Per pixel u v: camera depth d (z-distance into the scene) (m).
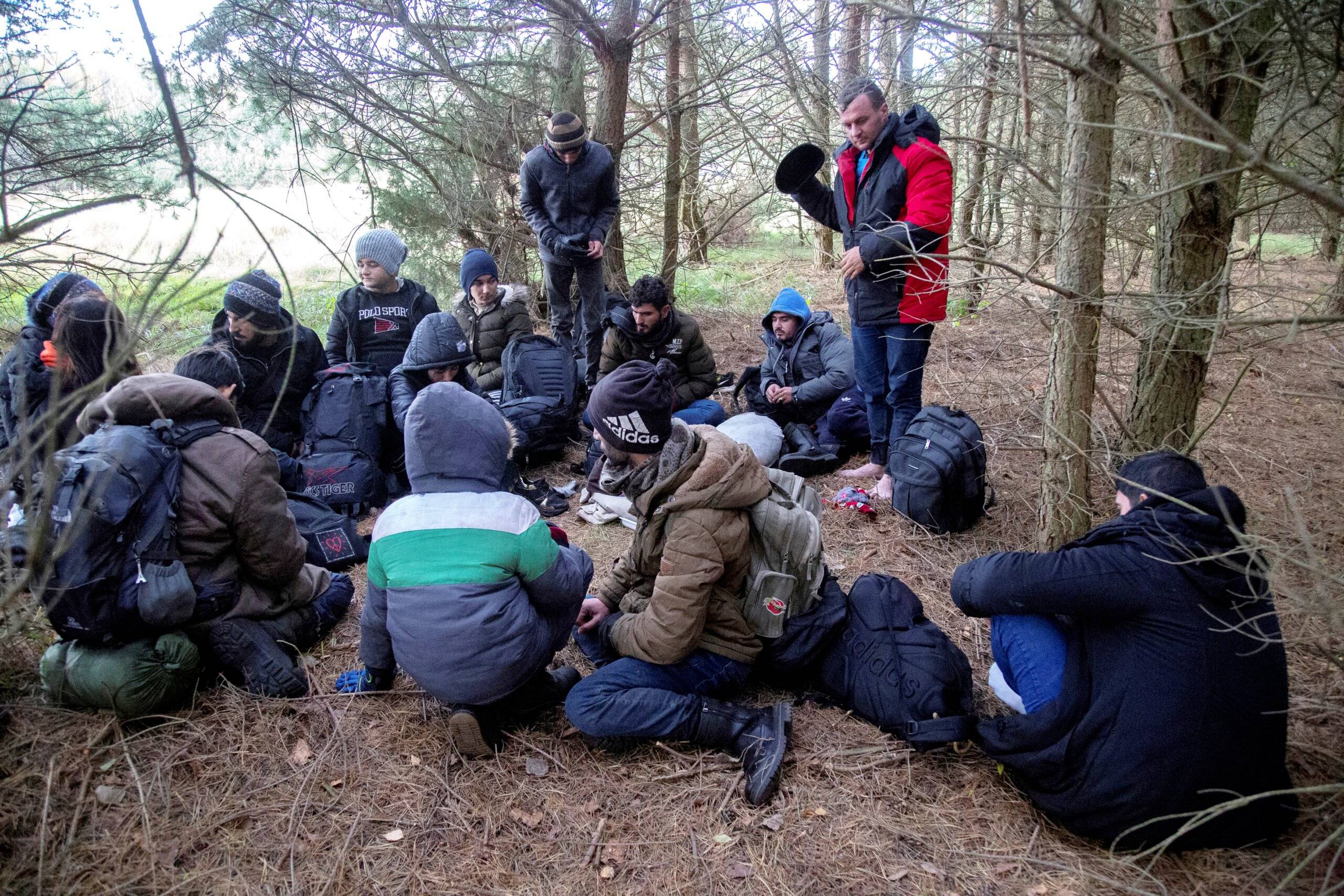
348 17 5.65
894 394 4.05
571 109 6.47
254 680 2.76
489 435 2.52
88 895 2.08
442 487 2.49
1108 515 3.68
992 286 3.29
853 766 2.49
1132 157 3.77
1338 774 2.33
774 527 2.58
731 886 2.12
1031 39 2.94
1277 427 4.70
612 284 6.88
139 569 2.51
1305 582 3.08
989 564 2.32
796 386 4.92
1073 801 2.14
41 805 2.31
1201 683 2.00
